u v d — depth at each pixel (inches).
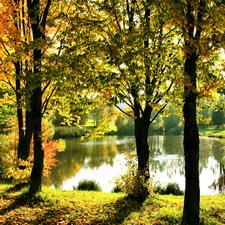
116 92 307.4
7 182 614.5
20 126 504.1
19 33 383.6
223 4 245.9
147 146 407.5
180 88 333.7
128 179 398.3
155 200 386.6
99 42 290.4
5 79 493.4
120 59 272.1
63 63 289.4
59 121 2112.5
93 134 451.8
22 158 501.0
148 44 361.4
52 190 482.0
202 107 418.9
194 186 290.7
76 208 349.1
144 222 299.4
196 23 253.6
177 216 307.9
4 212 320.8
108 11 307.7
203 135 2517.2
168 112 430.0
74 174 914.7
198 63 294.8
